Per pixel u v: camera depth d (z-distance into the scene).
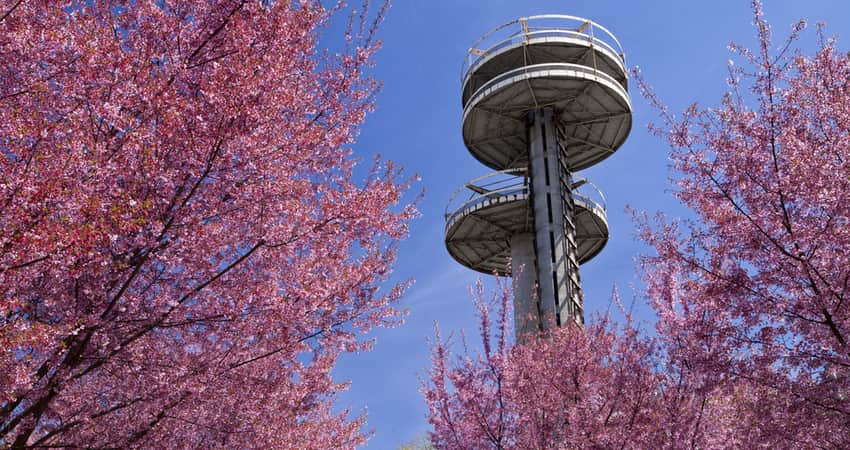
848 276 8.67
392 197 9.71
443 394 13.34
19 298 7.17
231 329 8.91
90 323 7.63
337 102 10.24
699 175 9.99
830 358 8.98
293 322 9.12
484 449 12.93
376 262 9.98
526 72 33.22
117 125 7.18
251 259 9.23
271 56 8.59
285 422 10.91
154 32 8.32
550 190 33.03
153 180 7.68
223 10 8.70
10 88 7.20
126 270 8.12
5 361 6.43
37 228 5.95
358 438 15.35
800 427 9.10
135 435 8.95
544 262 31.19
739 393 10.70
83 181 6.66
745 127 9.75
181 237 7.90
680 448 11.17
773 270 9.33
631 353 12.66
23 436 7.77
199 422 9.69
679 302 12.11
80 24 7.53
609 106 34.66
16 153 6.18
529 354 14.25
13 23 6.91
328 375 13.30
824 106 9.55
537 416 13.15
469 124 36.16
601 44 34.91
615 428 11.73
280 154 8.63
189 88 8.38
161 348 9.31
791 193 9.20
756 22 9.98
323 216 8.93
